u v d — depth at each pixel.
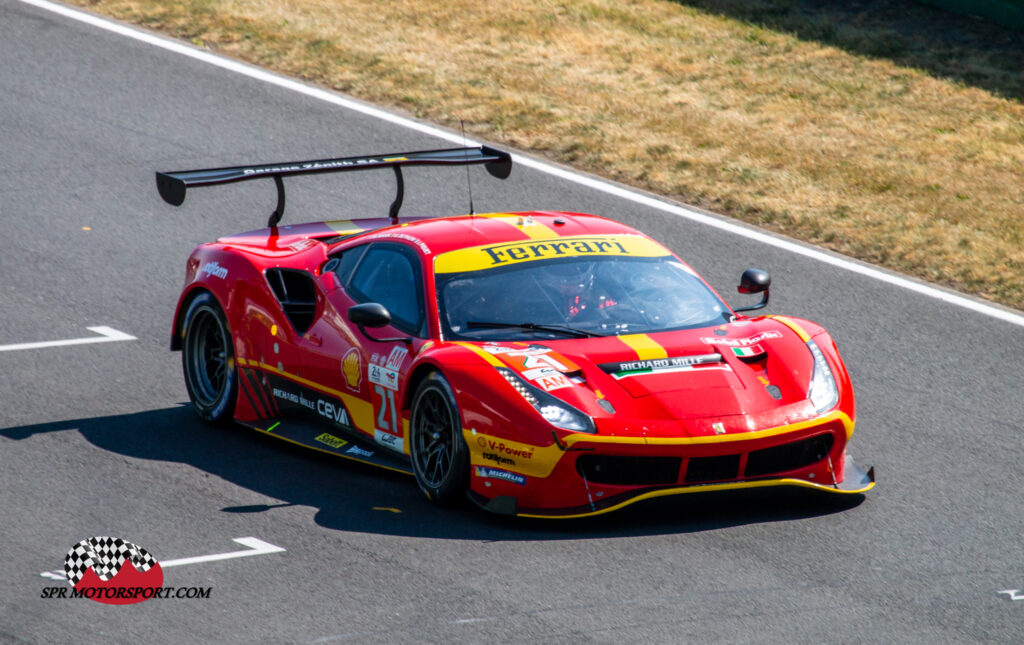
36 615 18.58
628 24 63.72
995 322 35.25
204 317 29.11
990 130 52.44
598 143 49.44
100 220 41.56
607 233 27.19
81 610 18.73
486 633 18.00
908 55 60.25
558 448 21.36
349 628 18.17
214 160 46.34
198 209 42.88
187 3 63.44
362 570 20.17
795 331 24.62
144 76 54.22
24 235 40.06
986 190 46.22
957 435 27.73
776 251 40.28
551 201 44.00
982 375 31.58
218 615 18.61
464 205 43.59
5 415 27.91
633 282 25.42
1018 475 25.45
